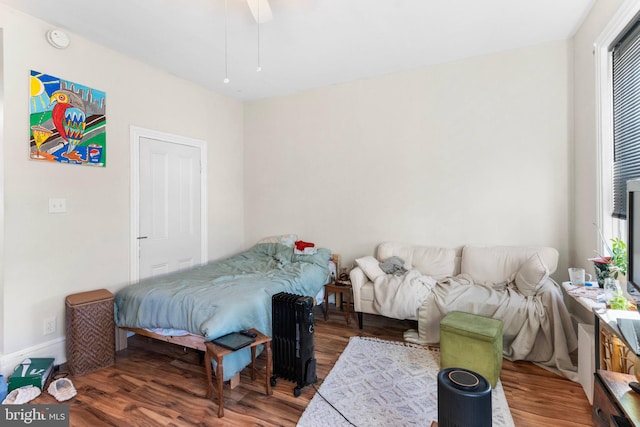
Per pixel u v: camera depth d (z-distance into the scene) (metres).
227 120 4.22
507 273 2.86
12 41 2.23
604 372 1.38
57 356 2.43
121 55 2.93
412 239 3.52
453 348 2.14
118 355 2.61
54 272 2.45
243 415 1.81
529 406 1.87
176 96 3.49
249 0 2.18
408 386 2.08
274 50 2.96
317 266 3.39
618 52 2.14
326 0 2.23
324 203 3.99
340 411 1.84
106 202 2.81
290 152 4.18
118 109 2.90
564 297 2.89
